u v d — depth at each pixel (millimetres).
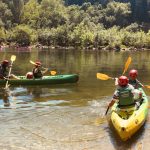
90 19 95438
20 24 82312
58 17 86750
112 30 72375
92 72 20359
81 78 16984
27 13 86188
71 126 8531
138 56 38281
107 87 14109
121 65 25516
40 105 10648
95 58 33594
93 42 62281
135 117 8180
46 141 7551
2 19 82188
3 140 7582
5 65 14258
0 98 11711
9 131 8141
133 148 7207
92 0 119688
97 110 10016
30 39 68062
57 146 7281
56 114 9586
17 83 14125
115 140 7633
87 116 9391
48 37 68312
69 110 10008
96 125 8609
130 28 88938
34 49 55062
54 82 14648
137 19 104438
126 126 7648
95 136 7859
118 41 60812
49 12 87438
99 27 81250
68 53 43188
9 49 52906
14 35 68500
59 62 27766
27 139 7652
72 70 21469
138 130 8258
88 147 7234
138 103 9109
